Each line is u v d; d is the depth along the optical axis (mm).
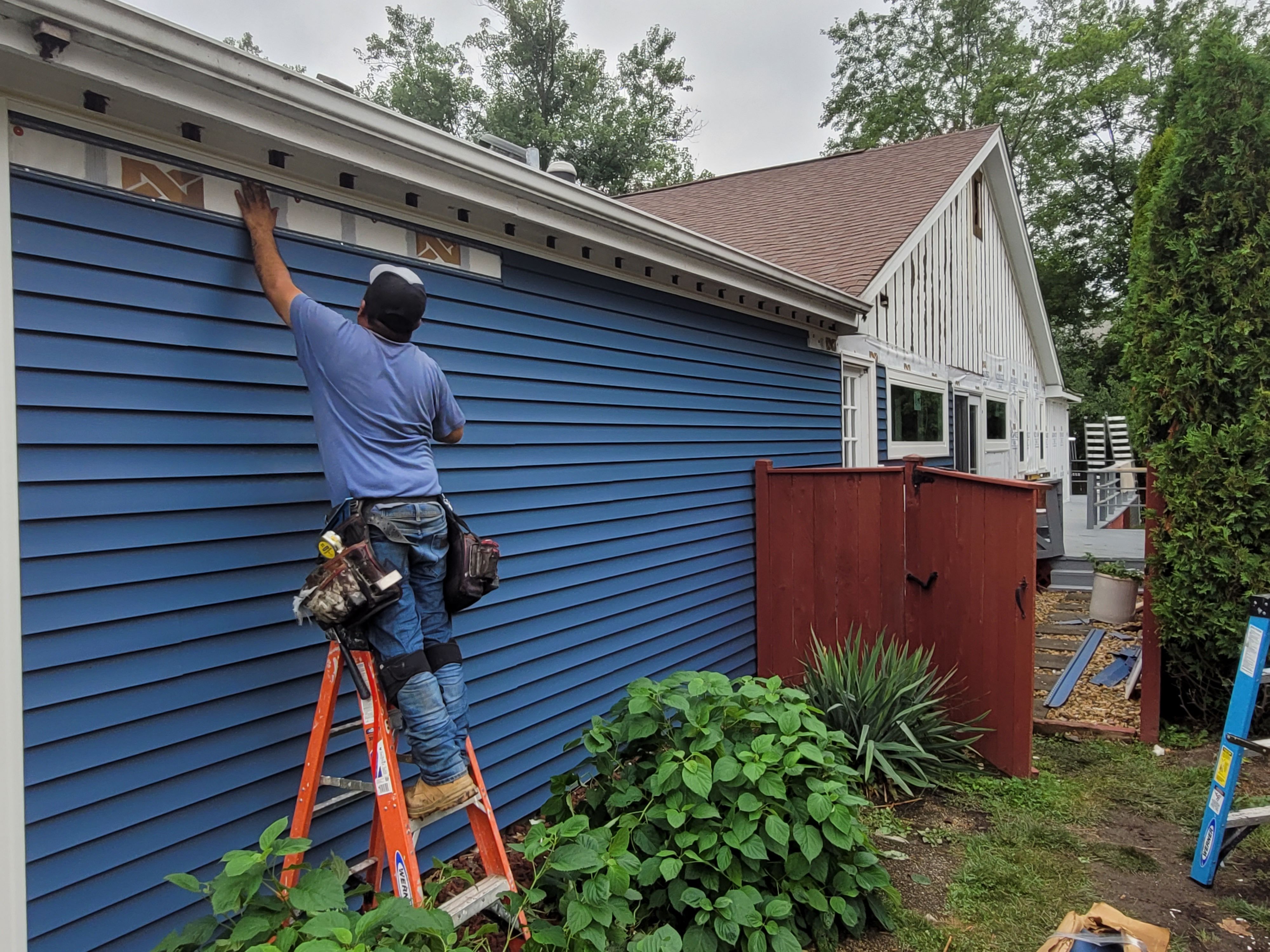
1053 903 3088
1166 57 25641
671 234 4312
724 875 2707
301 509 2740
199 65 2133
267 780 2623
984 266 12094
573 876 2688
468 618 3457
